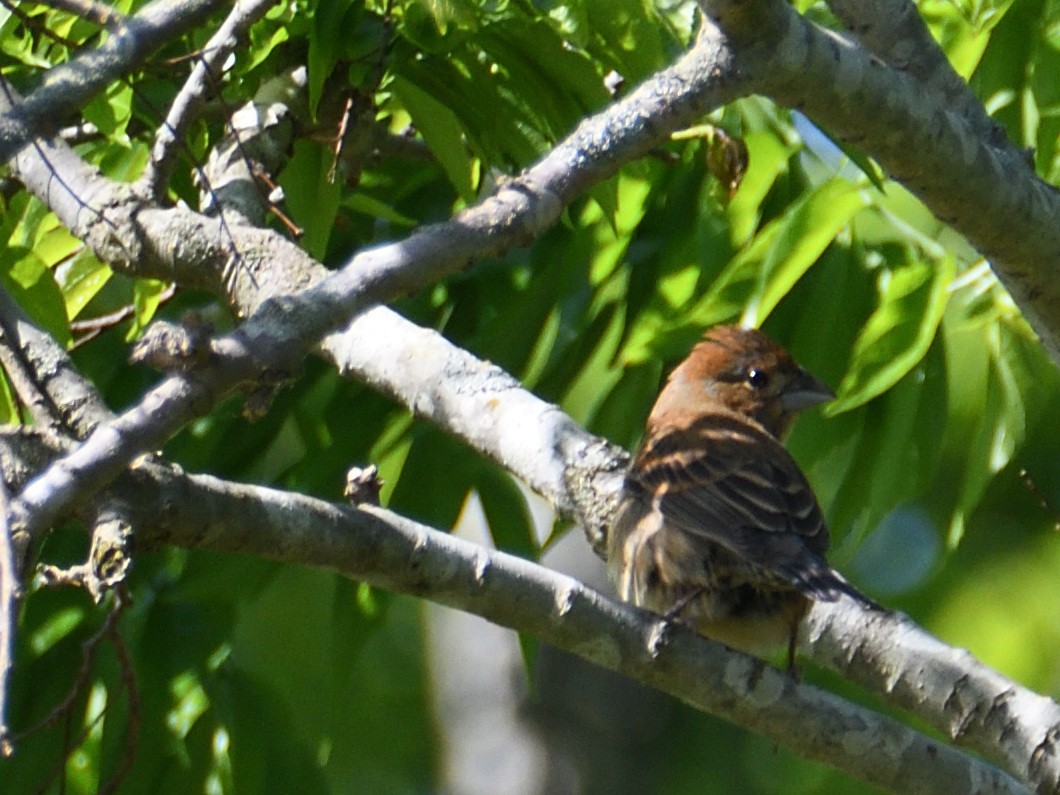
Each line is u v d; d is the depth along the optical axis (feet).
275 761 41.73
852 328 38.32
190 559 38.63
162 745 40.16
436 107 32.86
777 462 31.81
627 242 39.50
